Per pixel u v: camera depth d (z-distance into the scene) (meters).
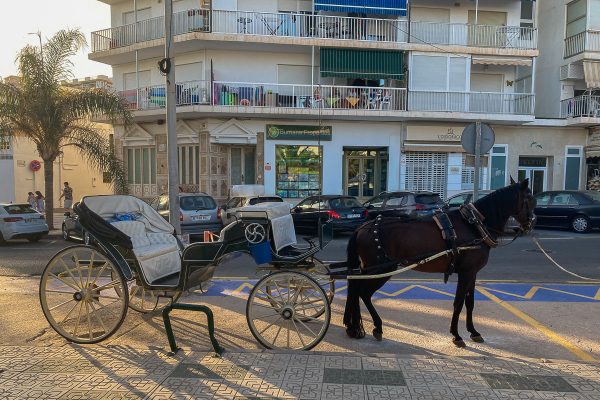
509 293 7.62
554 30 24.50
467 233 5.29
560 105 23.84
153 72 23.62
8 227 14.57
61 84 16.25
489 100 22.27
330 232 5.82
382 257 5.34
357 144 22.12
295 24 21.42
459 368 4.43
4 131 15.86
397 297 7.41
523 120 21.88
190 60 21.95
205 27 20.75
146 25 22.56
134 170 24.08
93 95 16.22
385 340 5.46
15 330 5.76
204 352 4.87
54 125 15.99
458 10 22.83
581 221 16.08
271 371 4.34
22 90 15.84
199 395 3.86
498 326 5.92
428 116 21.23
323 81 22.25
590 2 22.45
